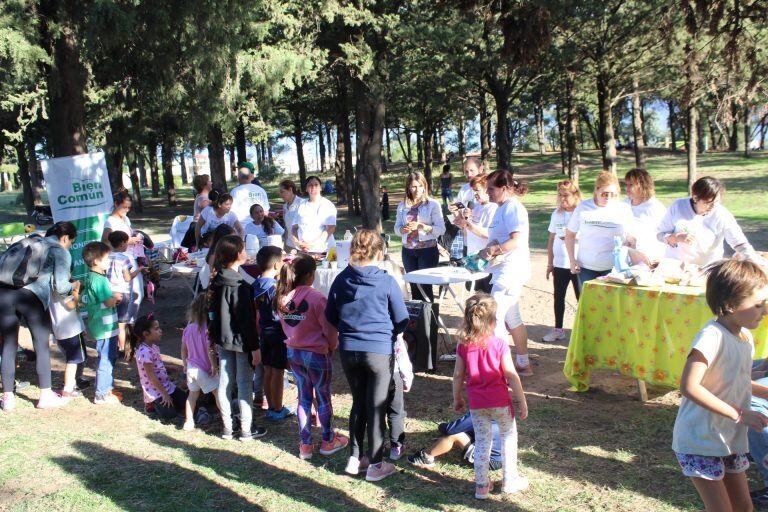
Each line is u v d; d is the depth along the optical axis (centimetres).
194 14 1022
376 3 1648
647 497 357
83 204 884
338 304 391
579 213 557
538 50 1186
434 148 4934
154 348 521
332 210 739
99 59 1189
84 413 534
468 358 366
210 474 412
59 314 552
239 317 448
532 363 613
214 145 2178
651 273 488
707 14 1283
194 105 1284
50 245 546
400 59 1953
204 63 1121
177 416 521
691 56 1467
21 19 895
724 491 258
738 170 3306
